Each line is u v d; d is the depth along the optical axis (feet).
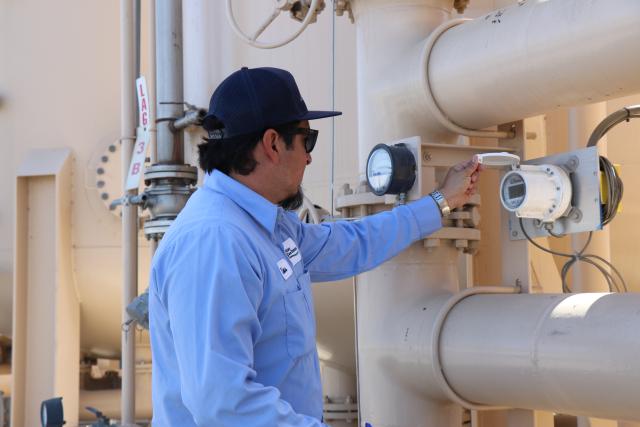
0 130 16.87
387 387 8.91
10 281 17.10
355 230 7.53
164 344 5.66
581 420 12.20
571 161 7.80
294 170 6.08
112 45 16.61
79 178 16.34
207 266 5.35
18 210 16.15
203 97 13.10
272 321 5.72
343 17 13.09
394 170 8.07
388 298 8.89
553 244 13.96
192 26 13.25
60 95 16.67
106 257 16.17
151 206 12.44
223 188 5.94
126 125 13.73
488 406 8.34
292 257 6.15
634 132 14.34
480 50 7.97
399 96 8.89
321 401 6.12
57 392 15.81
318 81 13.14
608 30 6.89
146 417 17.10
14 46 16.93
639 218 14.33
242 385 5.09
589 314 7.09
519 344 7.46
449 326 8.20
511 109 8.09
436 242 8.70
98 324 16.96
